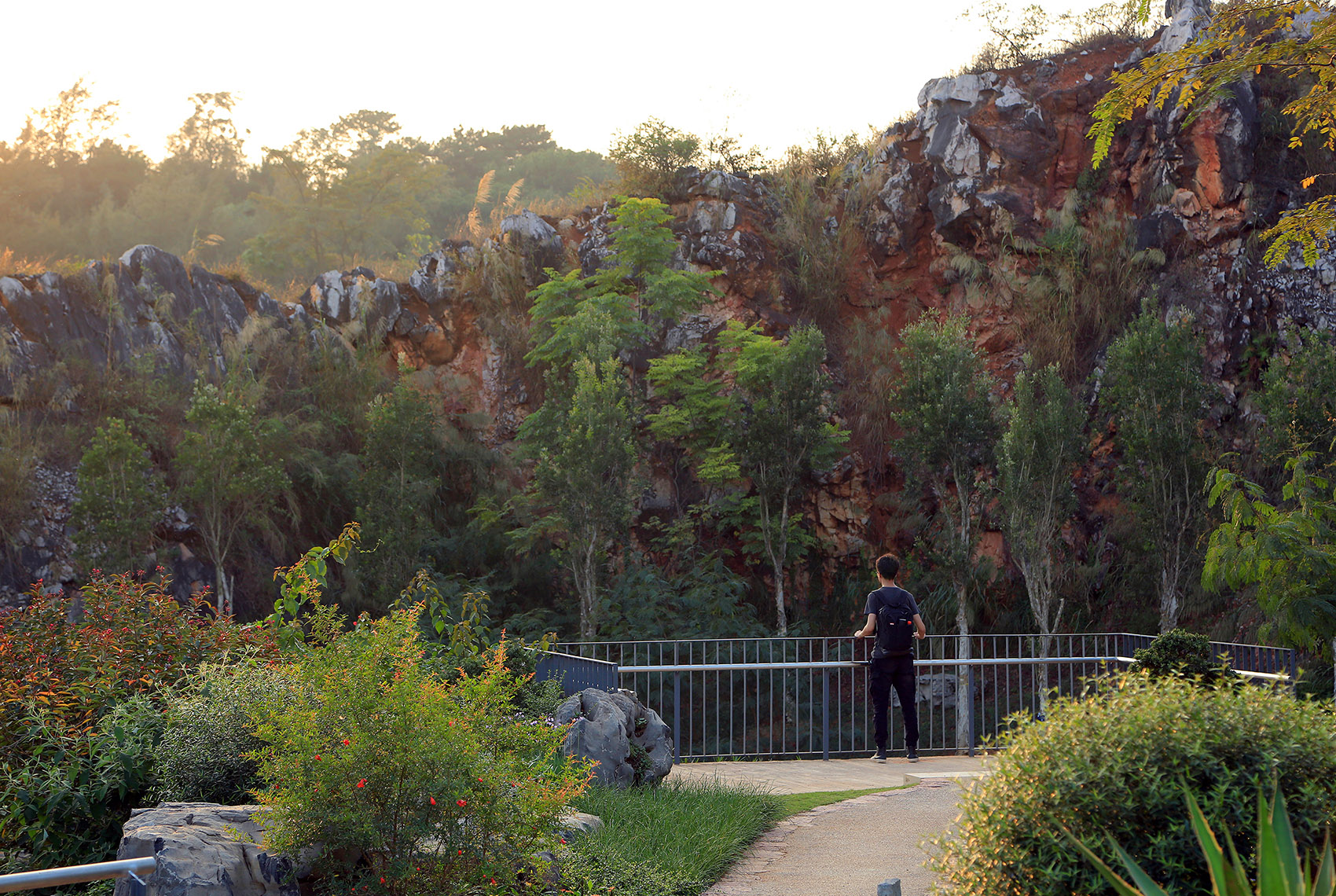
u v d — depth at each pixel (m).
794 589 22.56
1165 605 17.02
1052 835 3.39
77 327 20.47
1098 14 24.77
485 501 22.66
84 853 5.38
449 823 4.30
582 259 25.08
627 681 18.64
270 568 20.22
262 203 44.34
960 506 20.58
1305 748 3.42
